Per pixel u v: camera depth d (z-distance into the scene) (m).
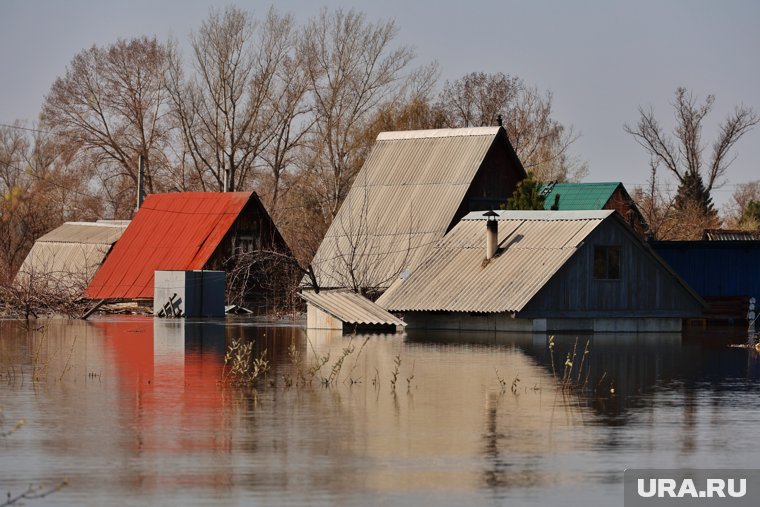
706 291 125.88
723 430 50.34
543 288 103.19
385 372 69.31
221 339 94.69
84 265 159.00
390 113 198.38
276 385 62.69
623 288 107.31
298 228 185.00
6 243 187.88
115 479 40.66
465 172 137.88
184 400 56.94
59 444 46.03
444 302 105.94
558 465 43.28
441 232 132.25
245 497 38.50
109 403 55.94
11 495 38.62
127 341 91.88
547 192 160.00
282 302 140.00
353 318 105.81
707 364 76.94
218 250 147.62
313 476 41.22
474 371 70.00
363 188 145.25
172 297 129.25
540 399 58.41
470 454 44.88
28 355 79.06
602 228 106.75
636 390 62.88
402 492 39.31
